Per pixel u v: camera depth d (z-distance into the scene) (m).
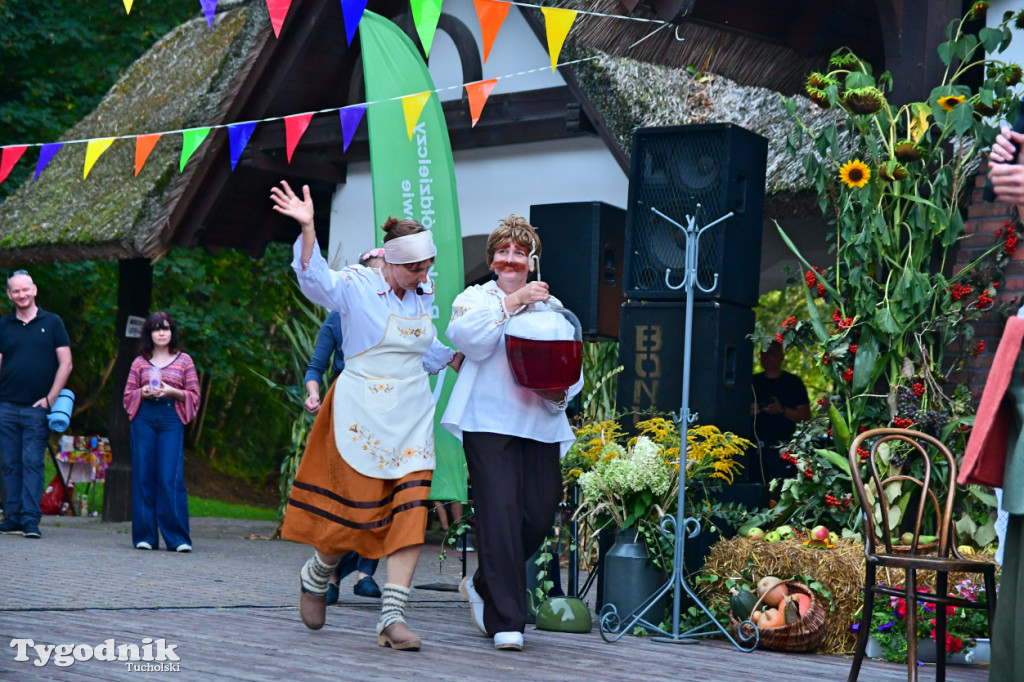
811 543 5.97
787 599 5.73
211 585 7.18
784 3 8.02
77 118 20.48
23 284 10.38
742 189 6.61
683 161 6.56
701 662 5.21
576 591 6.62
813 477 6.40
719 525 6.46
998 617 3.79
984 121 6.84
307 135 11.86
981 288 6.62
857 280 6.52
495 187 11.11
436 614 6.53
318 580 5.33
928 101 6.77
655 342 6.55
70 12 20.47
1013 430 3.74
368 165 12.12
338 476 5.12
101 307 21.11
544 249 7.23
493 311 5.27
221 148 11.62
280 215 12.78
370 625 5.82
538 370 5.25
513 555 5.29
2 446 10.34
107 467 12.98
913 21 7.02
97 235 12.04
